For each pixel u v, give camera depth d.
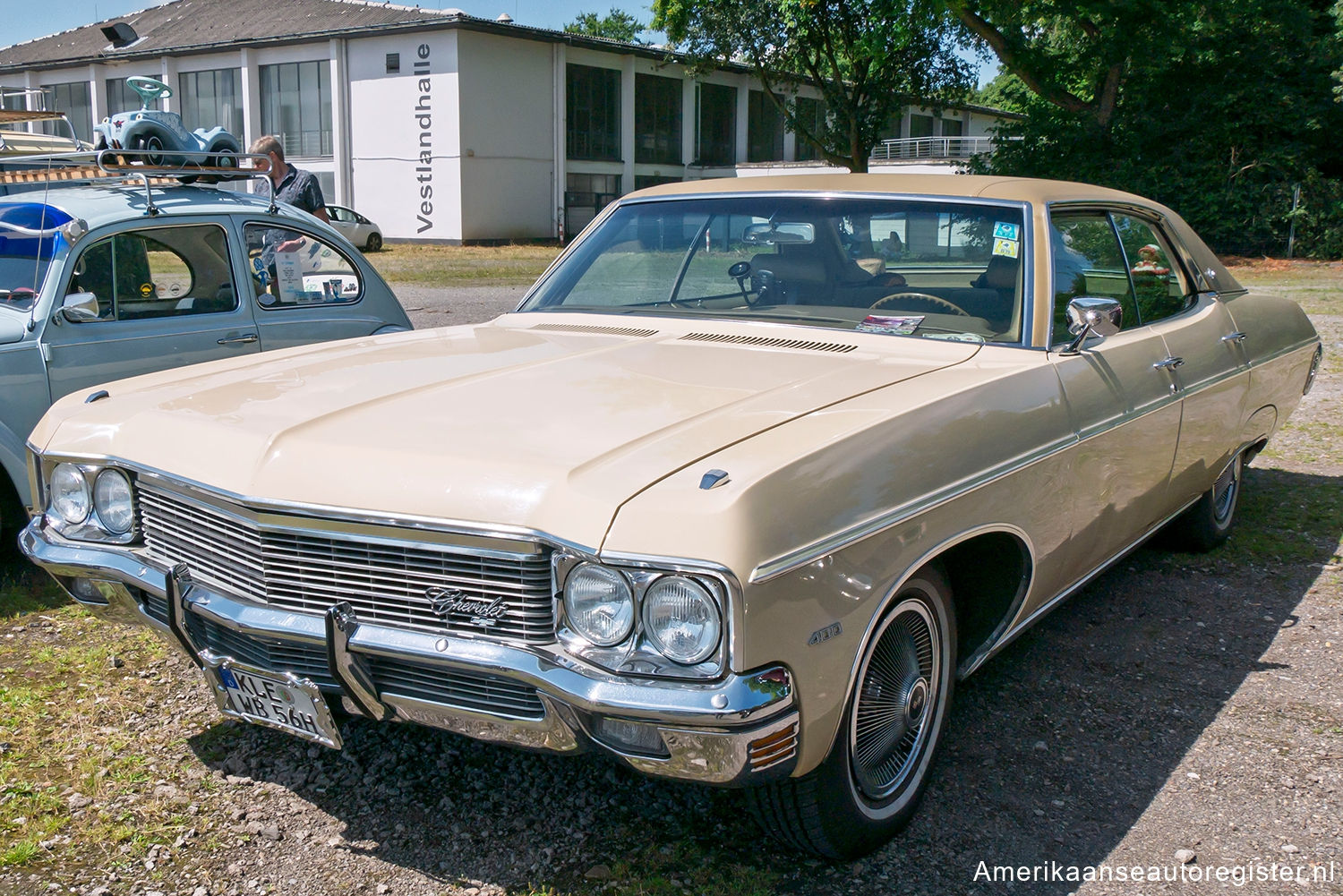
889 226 3.56
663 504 2.14
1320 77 27.78
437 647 2.29
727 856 2.71
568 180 37.66
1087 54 26.36
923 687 2.82
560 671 2.18
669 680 2.12
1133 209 4.18
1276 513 5.71
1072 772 3.13
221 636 2.71
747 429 2.47
